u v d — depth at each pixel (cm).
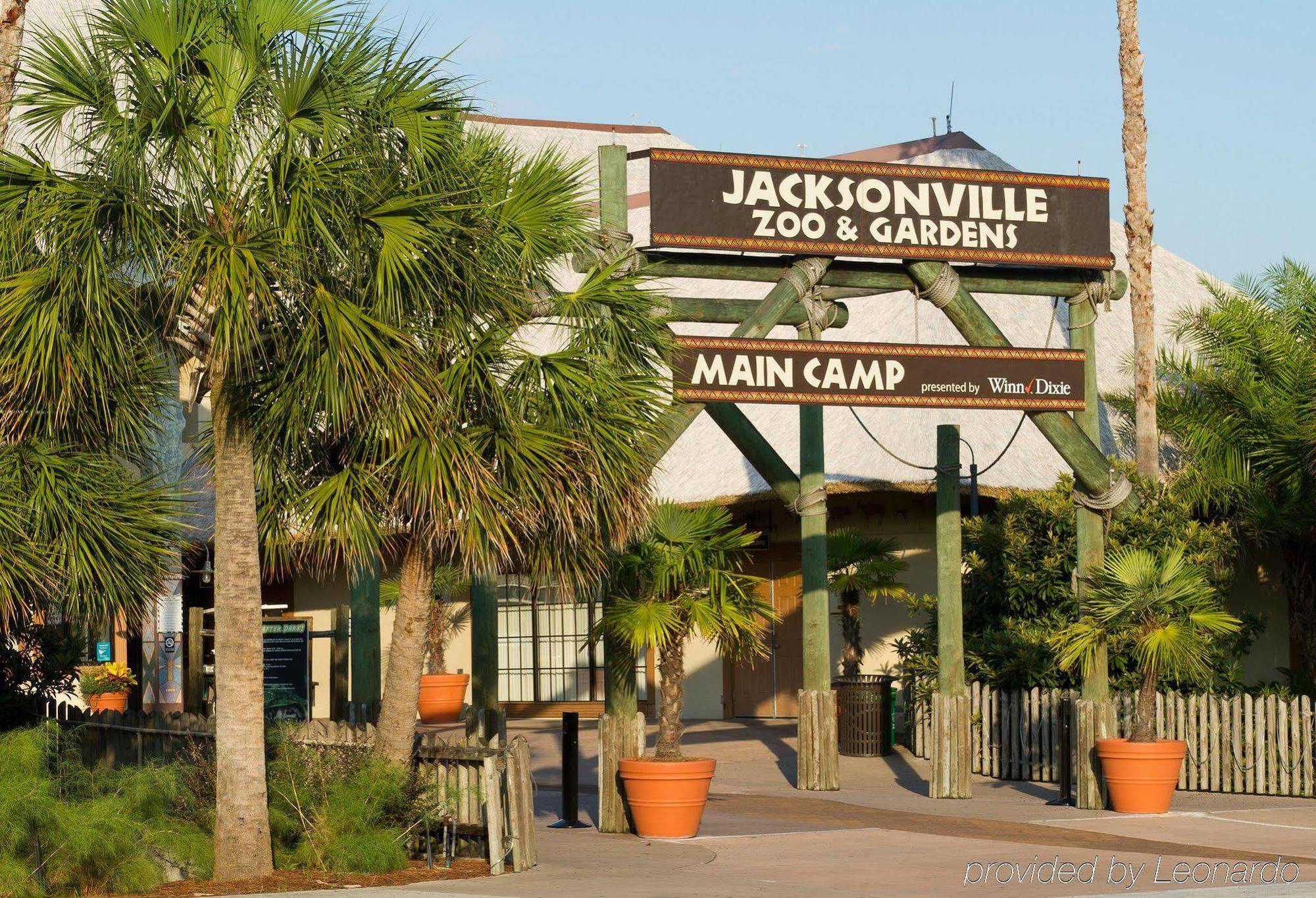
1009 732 1952
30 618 1268
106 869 1087
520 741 1191
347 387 1075
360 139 1104
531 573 1262
